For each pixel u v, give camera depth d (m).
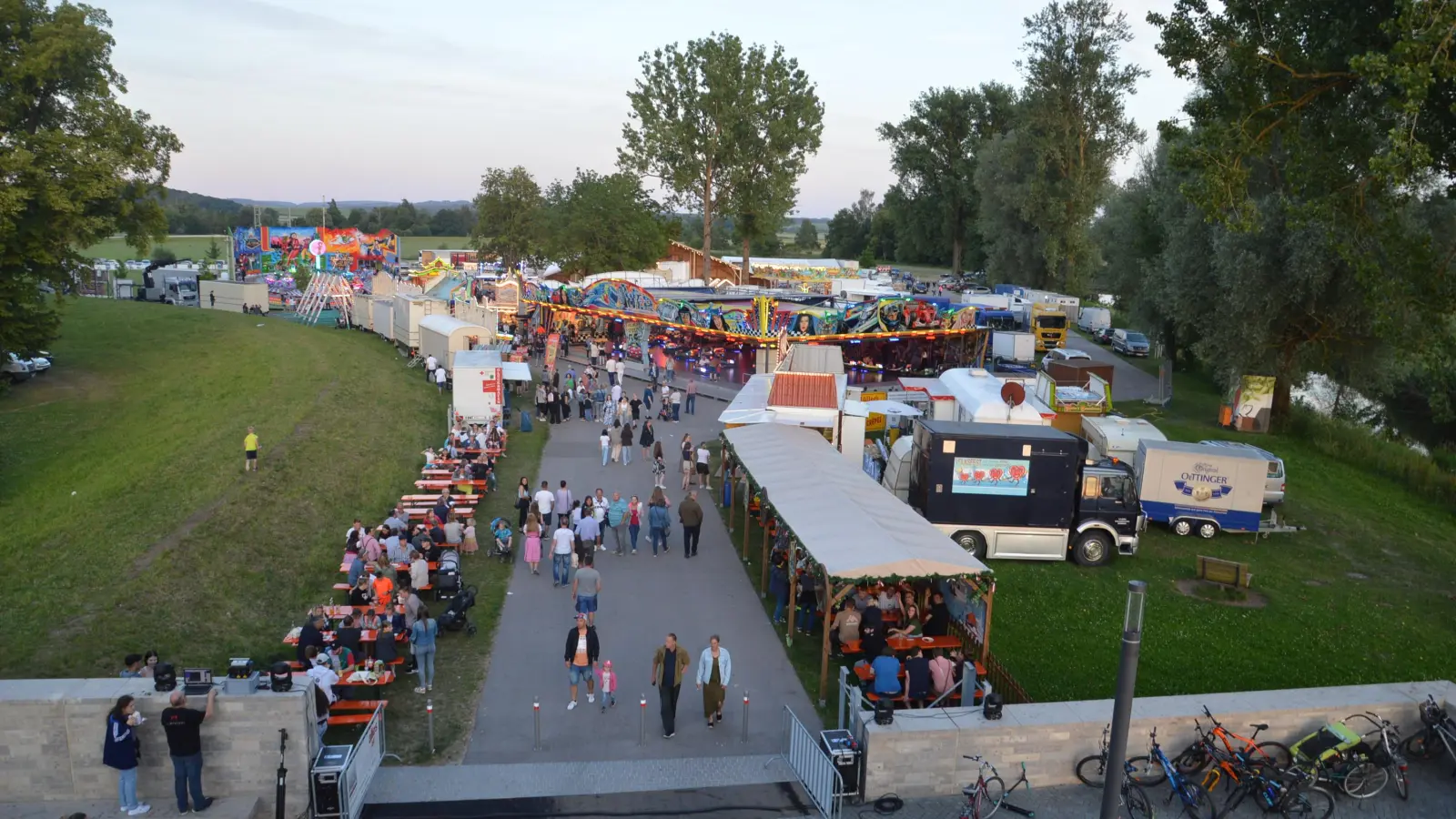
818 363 30.20
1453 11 15.66
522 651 16.58
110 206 33.25
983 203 76.12
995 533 21.89
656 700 14.87
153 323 51.84
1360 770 12.06
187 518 22.17
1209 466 24.64
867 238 148.88
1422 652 17.98
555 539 19.36
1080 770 12.18
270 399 36.38
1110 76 65.31
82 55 31.91
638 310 48.00
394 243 91.56
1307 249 32.22
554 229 79.69
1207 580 20.95
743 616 18.33
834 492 18.27
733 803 11.85
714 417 37.41
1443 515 27.98
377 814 11.42
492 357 35.12
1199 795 11.62
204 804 11.05
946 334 47.19
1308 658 17.42
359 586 17.39
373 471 28.16
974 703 14.02
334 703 13.57
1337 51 20.16
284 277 81.56
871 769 11.70
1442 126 19.28
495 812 11.50
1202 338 40.00
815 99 67.94
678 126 66.75
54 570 18.92
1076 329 69.19
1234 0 21.17
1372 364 35.78
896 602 16.53
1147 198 50.62
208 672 11.38
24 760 11.20
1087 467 22.55
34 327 31.56
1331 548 24.50
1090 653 17.22
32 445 28.56
